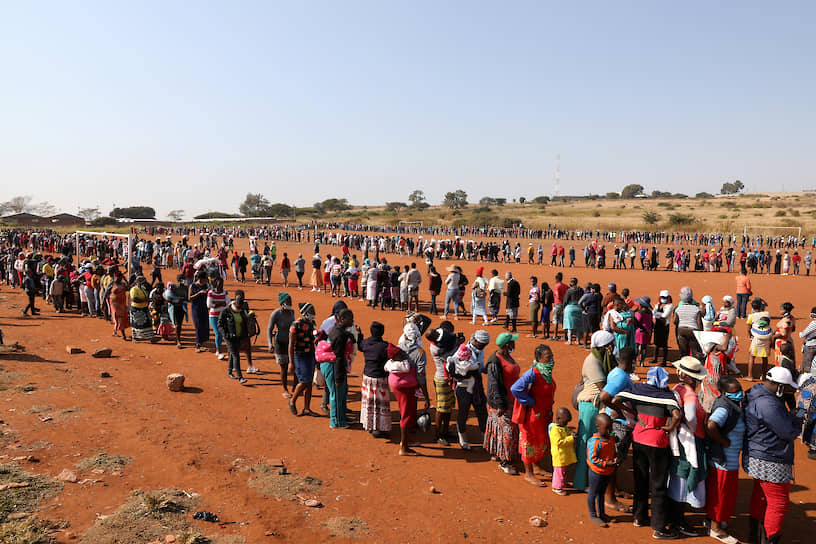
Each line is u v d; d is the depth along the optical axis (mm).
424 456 7750
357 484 6730
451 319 18891
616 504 6473
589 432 6727
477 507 6289
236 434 8141
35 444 7148
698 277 33031
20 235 50375
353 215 173250
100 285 17266
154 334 14734
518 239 72000
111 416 8430
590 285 14406
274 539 5305
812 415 8047
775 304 22906
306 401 9188
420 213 168000
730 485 5684
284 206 186750
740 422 5672
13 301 20438
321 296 23906
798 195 177500
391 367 7629
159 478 6465
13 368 10727
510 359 7566
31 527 5086
